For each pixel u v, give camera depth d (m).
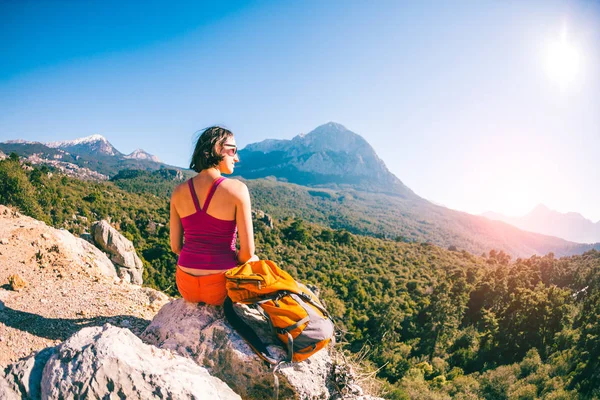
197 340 2.49
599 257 90.44
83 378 1.59
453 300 57.69
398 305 55.38
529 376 39.34
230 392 1.99
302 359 2.43
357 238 87.06
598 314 50.72
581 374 35.94
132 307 3.74
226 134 2.43
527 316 51.88
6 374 1.63
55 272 4.12
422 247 98.94
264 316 2.36
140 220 58.06
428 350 48.47
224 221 2.41
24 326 2.86
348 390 2.63
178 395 1.68
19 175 30.86
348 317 47.91
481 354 48.91
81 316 3.26
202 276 2.46
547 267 85.50
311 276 58.94
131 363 1.70
